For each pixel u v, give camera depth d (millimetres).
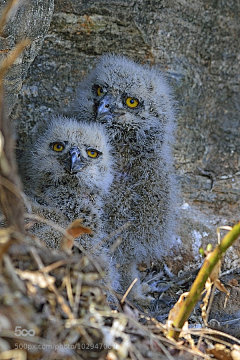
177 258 7176
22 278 3287
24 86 7137
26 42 3678
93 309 3455
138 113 6785
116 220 6586
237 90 8133
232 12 7832
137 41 7445
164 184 6805
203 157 8258
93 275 3607
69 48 7250
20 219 3631
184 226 7461
